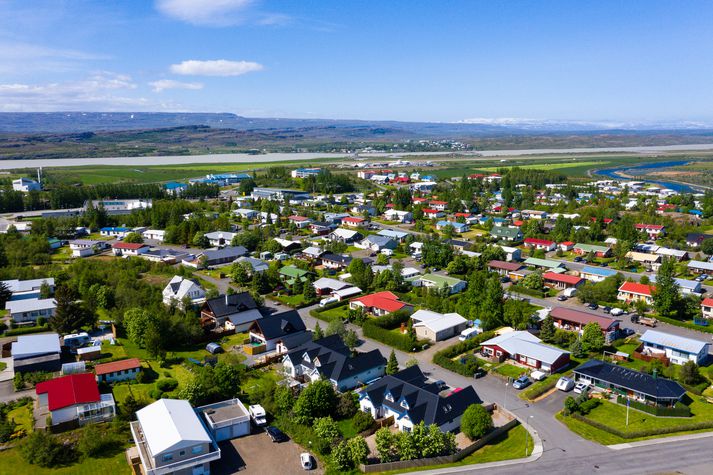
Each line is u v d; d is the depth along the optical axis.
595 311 109.31
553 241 168.00
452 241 167.12
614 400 72.31
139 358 85.00
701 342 85.81
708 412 68.56
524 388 76.38
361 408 70.69
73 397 65.75
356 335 94.94
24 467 56.41
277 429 64.44
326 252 149.12
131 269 128.38
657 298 104.56
